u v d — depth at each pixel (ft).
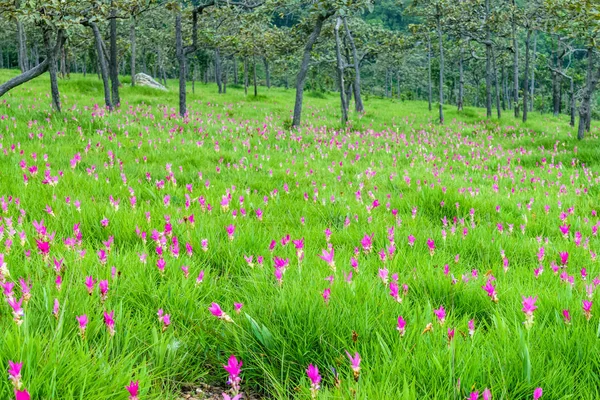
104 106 74.02
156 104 93.81
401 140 58.44
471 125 96.89
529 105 268.00
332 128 71.77
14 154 28.50
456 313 12.24
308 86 296.30
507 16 119.44
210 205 21.52
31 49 280.72
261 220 19.66
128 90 117.39
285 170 33.01
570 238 20.25
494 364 8.89
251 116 88.58
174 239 14.10
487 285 11.60
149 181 26.55
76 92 103.91
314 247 17.21
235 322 10.59
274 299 11.42
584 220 23.54
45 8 42.47
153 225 17.47
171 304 11.60
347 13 62.54
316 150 45.80
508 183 35.40
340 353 9.50
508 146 63.00
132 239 16.61
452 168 42.34
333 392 8.28
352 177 33.32
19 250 13.97
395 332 10.11
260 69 392.88
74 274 12.24
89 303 10.63
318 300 10.96
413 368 8.77
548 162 47.11
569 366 9.02
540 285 13.64
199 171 30.35
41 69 50.70
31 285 11.32
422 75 367.86
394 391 8.16
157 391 8.66
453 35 129.18
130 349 9.75
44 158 27.55
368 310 10.78
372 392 7.91
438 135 73.61
